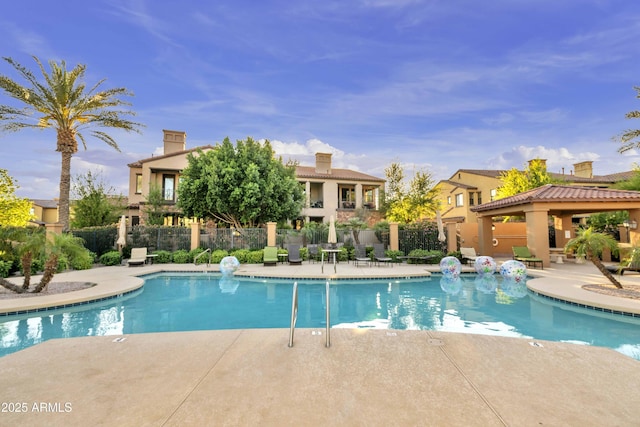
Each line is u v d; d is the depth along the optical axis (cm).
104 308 820
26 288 880
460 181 3662
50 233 916
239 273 1280
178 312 789
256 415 269
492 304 846
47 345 439
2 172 1641
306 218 2973
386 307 827
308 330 512
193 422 259
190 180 2077
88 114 1733
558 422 260
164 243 1828
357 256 1617
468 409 279
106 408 280
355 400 294
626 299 761
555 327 652
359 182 3142
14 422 259
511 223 2186
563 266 1483
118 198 2667
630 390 315
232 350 421
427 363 380
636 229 1377
